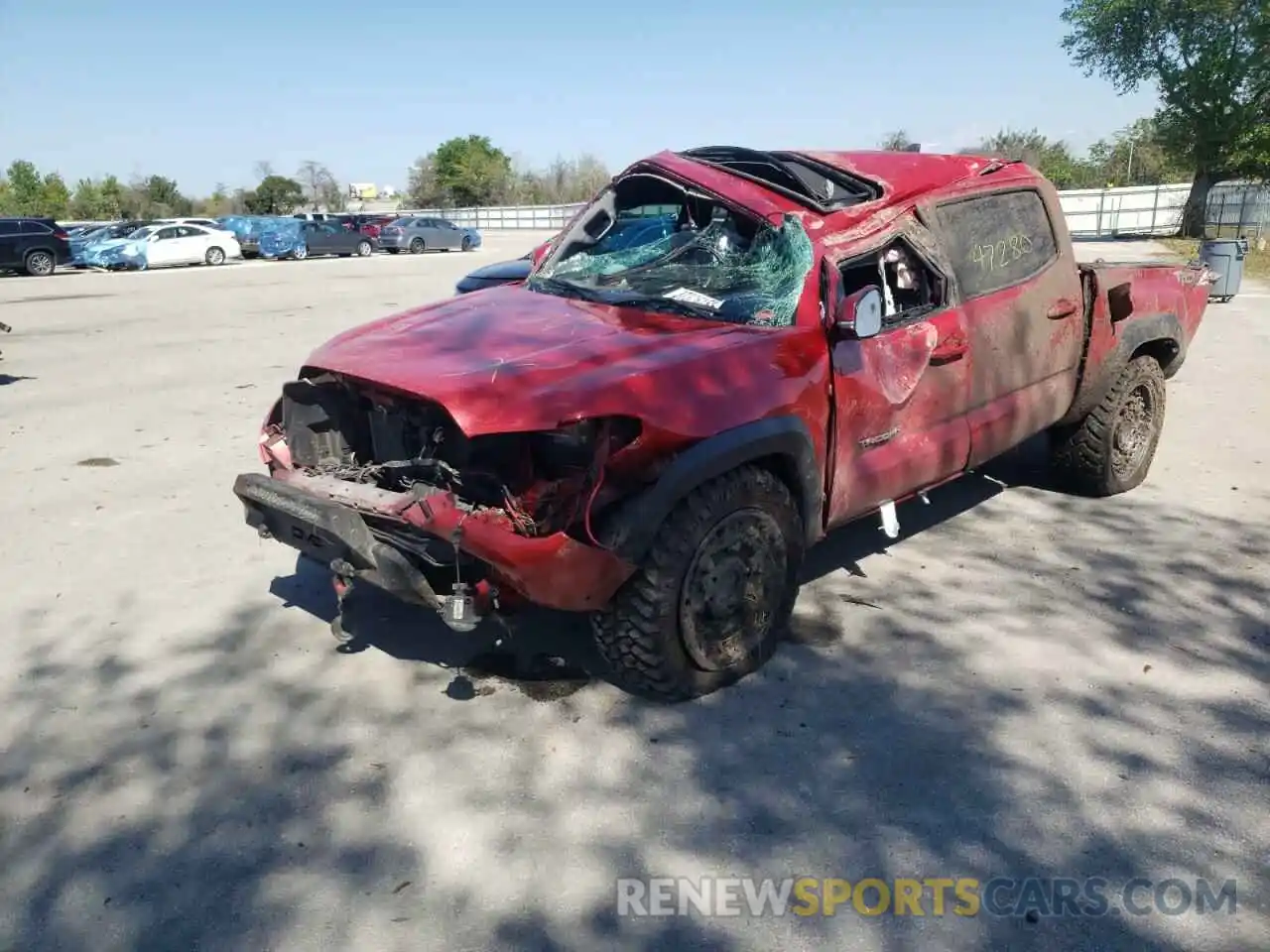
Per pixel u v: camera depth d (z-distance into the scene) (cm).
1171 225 3831
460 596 351
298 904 283
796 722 376
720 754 356
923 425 467
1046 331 537
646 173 488
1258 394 907
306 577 519
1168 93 3241
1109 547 546
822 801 328
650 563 360
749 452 371
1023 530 577
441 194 7988
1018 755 353
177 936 271
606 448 340
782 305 412
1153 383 620
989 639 441
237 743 365
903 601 481
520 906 282
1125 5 3180
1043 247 540
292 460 427
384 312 1688
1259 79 3119
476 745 362
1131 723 373
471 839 311
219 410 902
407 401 373
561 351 377
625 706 388
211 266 3225
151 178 7238
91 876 296
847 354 421
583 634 450
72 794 335
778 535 396
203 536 579
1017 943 268
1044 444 758
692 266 454
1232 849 304
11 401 945
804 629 452
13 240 2745
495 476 349
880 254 457
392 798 331
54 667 423
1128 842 307
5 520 606
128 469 712
